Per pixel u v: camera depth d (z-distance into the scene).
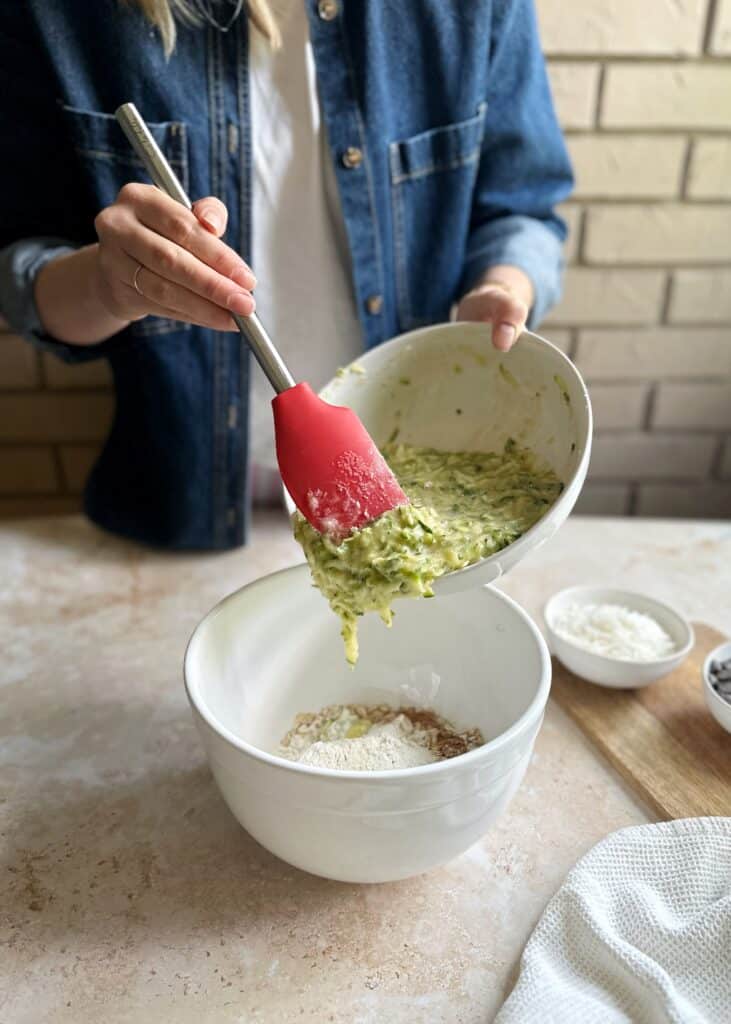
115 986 0.50
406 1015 0.48
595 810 0.62
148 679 0.77
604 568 0.95
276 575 0.67
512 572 0.93
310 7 0.81
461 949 0.52
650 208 1.22
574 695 0.73
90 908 0.55
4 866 0.58
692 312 1.29
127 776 0.66
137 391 0.96
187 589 0.91
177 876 0.57
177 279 0.58
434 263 0.98
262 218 0.92
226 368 0.95
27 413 1.31
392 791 0.47
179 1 0.79
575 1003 0.46
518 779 0.53
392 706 0.71
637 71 1.13
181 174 0.87
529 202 1.01
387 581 0.50
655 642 0.75
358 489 0.52
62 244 0.90
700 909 0.52
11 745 0.69
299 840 0.50
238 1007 0.48
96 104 0.83
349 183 0.89
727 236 1.24
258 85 0.86
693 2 1.08
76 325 0.84
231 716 0.63
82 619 0.86
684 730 0.69
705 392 1.36
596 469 1.42
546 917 0.52
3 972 0.51
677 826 0.57
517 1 0.88
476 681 0.67
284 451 0.54
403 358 0.68
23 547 1.00
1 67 0.82
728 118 1.16
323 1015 0.48
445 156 0.92
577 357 1.33
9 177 0.88
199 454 0.98
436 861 0.52
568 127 1.16
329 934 0.53
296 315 0.97
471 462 0.65
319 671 0.71
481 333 0.64
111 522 1.02
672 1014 0.45
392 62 0.87
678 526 1.04
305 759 0.60
